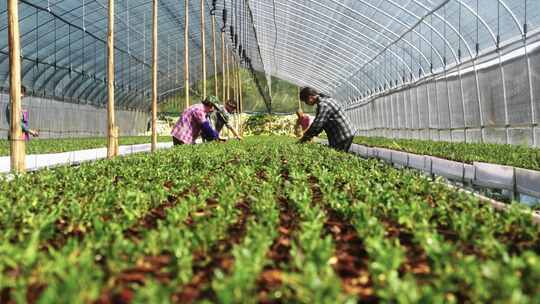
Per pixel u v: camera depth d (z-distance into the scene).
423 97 27.08
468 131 21.19
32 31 24.33
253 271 2.63
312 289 2.39
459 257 2.96
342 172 7.04
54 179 6.45
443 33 22.05
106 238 3.33
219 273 2.56
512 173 9.55
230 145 13.48
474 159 11.55
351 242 3.62
